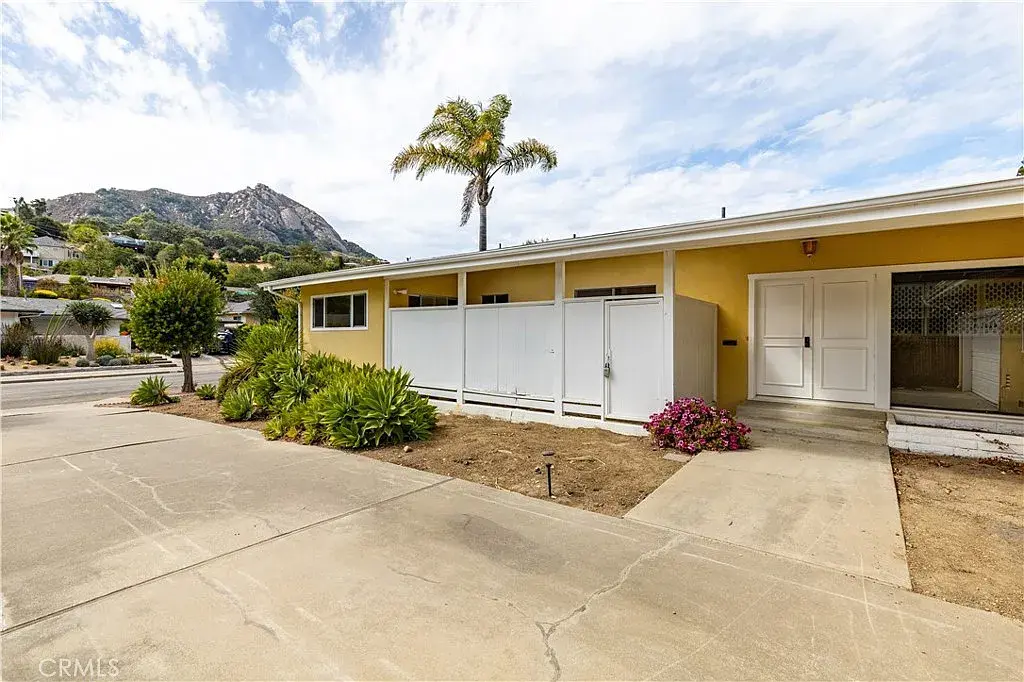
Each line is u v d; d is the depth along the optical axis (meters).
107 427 8.30
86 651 2.31
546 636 2.43
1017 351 5.99
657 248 6.45
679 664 2.21
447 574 3.08
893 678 2.11
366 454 6.23
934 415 6.20
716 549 3.42
